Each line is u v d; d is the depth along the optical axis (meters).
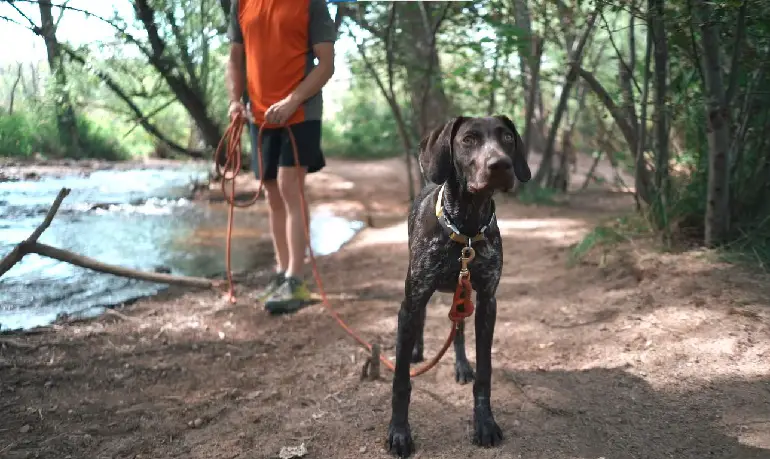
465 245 2.58
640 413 2.86
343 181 12.64
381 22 8.40
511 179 2.28
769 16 4.12
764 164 4.71
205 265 5.79
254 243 6.79
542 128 11.51
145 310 4.50
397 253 6.31
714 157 4.45
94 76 6.85
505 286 4.91
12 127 7.58
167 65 7.30
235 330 4.17
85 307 4.52
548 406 2.98
